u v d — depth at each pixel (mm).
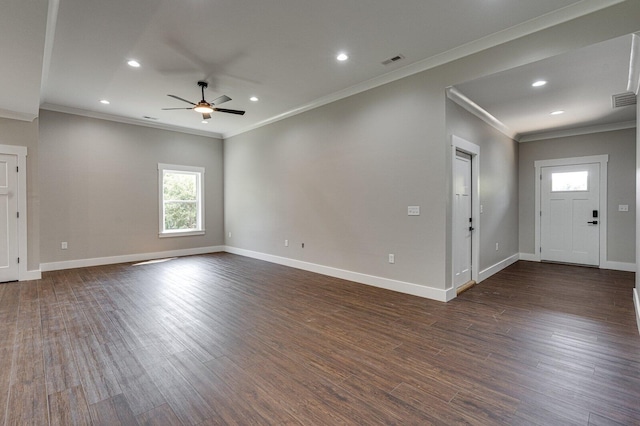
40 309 3453
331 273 4996
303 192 5488
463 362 2303
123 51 3461
